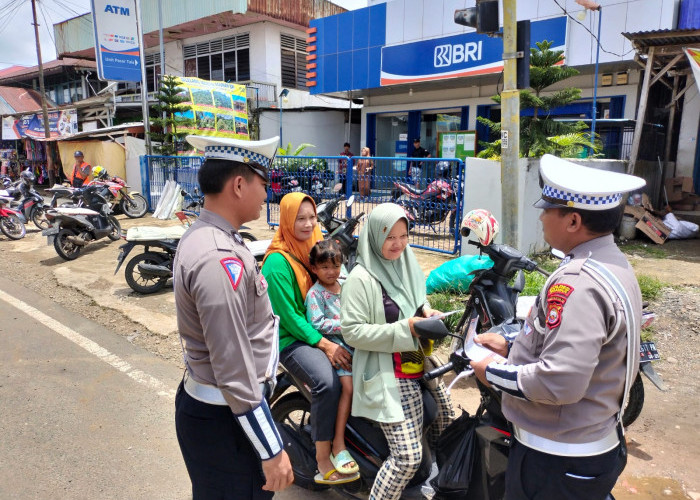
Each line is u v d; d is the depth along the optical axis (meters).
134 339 4.98
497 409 2.21
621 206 1.59
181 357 4.55
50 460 3.10
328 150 17.67
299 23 19.08
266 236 9.62
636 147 8.73
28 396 3.87
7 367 4.37
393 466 2.29
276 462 1.68
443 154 13.62
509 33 5.08
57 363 4.45
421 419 2.41
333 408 2.43
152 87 23.09
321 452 2.47
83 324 5.40
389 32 12.88
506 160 5.37
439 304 4.94
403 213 2.30
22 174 12.01
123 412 3.65
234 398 1.60
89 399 3.83
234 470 1.79
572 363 1.43
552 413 1.60
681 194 10.26
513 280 2.87
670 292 5.66
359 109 17.53
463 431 2.35
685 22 9.12
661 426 3.38
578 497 1.63
